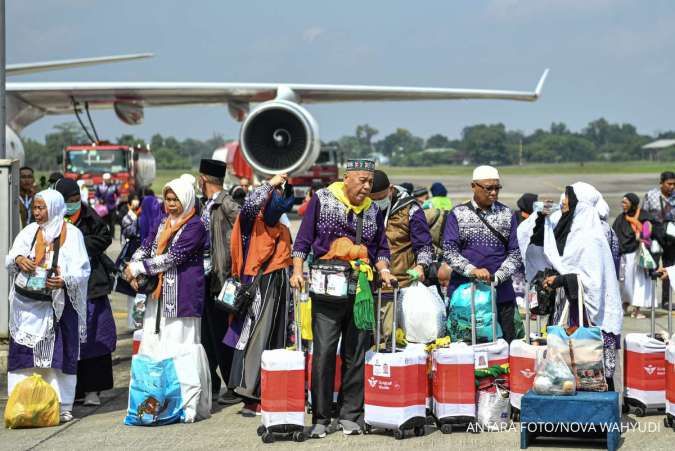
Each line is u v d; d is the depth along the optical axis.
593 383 5.89
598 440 5.93
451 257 6.61
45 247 6.53
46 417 6.43
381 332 7.01
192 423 6.54
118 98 20.44
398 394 5.96
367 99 20.61
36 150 137.25
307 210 6.16
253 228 6.63
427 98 20.50
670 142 174.00
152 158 31.89
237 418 6.69
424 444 5.89
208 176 7.30
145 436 6.16
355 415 6.21
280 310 6.70
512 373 6.26
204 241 6.68
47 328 6.52
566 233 6.37
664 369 6.49
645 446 5.79
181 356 6.58
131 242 9.07
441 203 9.93
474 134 174.88
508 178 77.38
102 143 28.98
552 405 5.71
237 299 6.58
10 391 6.64
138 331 7.22
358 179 6.04
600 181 68.50
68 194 6.91
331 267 6.05
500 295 6.79
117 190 26.95
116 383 8.00
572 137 173.88
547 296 6.53
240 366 6.73
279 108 16.22
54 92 19.36
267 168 16.30
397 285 6.12
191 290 6.66
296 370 5.98
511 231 6.70
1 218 8.47
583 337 5.89
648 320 11.40
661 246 11.64
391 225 7.10
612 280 6.38
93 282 7.06
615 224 11.68
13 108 19.95
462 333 6.70
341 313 6.10
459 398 6.15
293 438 6.02
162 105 21.83
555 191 52.06
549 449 5.78
